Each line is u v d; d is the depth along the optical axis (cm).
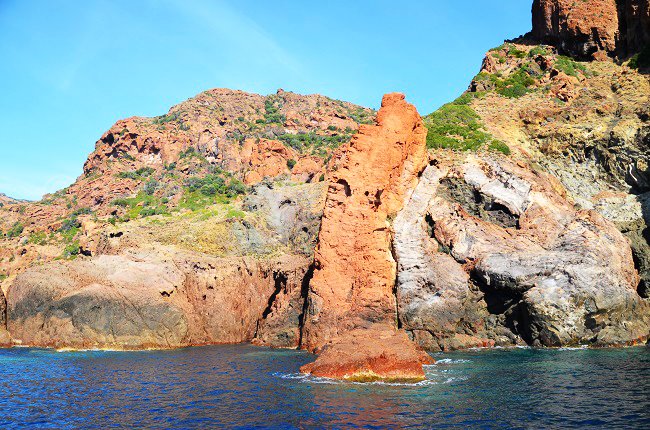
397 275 4472
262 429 2034
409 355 3084
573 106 6206
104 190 9494
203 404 2442
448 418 2131
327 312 4309
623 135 5388
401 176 4978
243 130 11375
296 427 2053
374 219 4566
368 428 2022
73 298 4650
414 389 2683
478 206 4947
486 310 4416
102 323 4600
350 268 4419
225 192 8819
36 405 2464
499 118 6256
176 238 5997
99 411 2339
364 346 3256
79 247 7612
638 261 4716
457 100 6925
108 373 3306
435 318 4288
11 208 9712
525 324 4238
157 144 10662
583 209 5047
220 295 5309
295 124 12044
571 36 7188
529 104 6469
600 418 2034
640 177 5203
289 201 6619
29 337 4712
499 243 4556
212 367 3516
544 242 4566
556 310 4059
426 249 4553
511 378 2878
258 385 2870
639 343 4062
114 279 4919
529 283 4169
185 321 4912
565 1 7381
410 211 4825
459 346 4175
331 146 10650
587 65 6938
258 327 5306
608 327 4103
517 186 4931
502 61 7650
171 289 5028
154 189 9412
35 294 4753
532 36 8088
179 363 3706
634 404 2208
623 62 6669
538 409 2211
